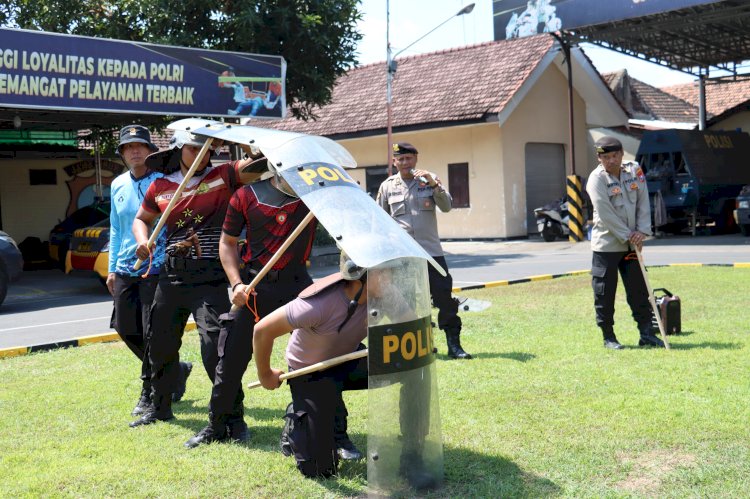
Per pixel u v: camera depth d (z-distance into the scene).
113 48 14.41
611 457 4.29
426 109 25.41
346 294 4.00
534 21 21.81
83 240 14.16
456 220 25.50
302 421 4.15
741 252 16.66
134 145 5.66
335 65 18.83
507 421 4.99
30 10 19.19
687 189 21.72
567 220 22.69
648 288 7.09
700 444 4.43
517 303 10.58
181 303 5.00
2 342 9.16
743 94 33.34
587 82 26.44
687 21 20.69
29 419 5.50
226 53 15.62
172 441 4.90
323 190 4.01
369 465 3.80
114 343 8.82
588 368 6.36
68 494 4.01
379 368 3.78
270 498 3.90
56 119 18.39
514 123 24.70
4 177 23.03
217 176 5.00
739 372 6.02
